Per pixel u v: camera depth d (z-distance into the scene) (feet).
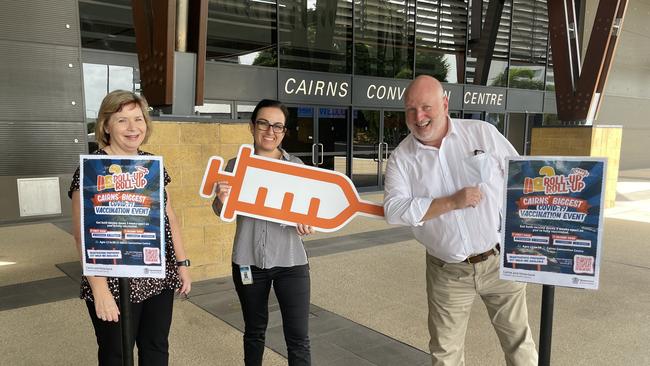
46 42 23.93
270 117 7.89
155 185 5.51
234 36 30.04
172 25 13.96
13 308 12.94
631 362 10.08
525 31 45.24
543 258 5.62
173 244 7.30
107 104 6.31
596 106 28.30
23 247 19.74
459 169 7.23
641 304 13.56
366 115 36.06
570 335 11.43
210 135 15.05
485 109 43.29
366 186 36.55
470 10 41.24
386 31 36.52
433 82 7.06
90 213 5.58
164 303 6.95
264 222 7.87
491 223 7.35
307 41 32.86
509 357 7.84
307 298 7.97
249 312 8.08
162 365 6.97
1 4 22.59
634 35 55.06
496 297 7.69
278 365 9.76
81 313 12.61
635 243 21.17
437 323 7.98
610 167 29.45
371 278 15.99
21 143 23.91
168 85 14.32
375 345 10.81
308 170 7.82
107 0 25.52
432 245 7.67
